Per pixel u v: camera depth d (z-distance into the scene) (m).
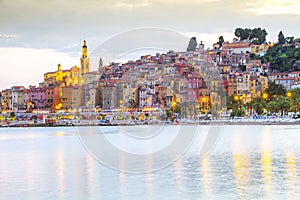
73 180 39.38
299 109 187.50
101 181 38.38
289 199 31.61
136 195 33.31
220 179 38.59
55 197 33.44
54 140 100.81
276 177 39.38
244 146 70.19
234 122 168.88
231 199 31.78
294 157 54.03
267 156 55.03
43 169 47.19
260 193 33.31
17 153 68.19
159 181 37.88
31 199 33.09
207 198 32.16
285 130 120.25
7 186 37.56
